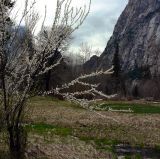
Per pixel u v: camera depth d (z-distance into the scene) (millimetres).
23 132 11883
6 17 9844
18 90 10953
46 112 38844
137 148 24875
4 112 11250
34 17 10359
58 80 62875
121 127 32750
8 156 11914
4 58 10289
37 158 15172
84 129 30031
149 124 35656
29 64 10328
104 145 24453
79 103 10453
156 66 196750
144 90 132250
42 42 10359
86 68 66500
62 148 19172
